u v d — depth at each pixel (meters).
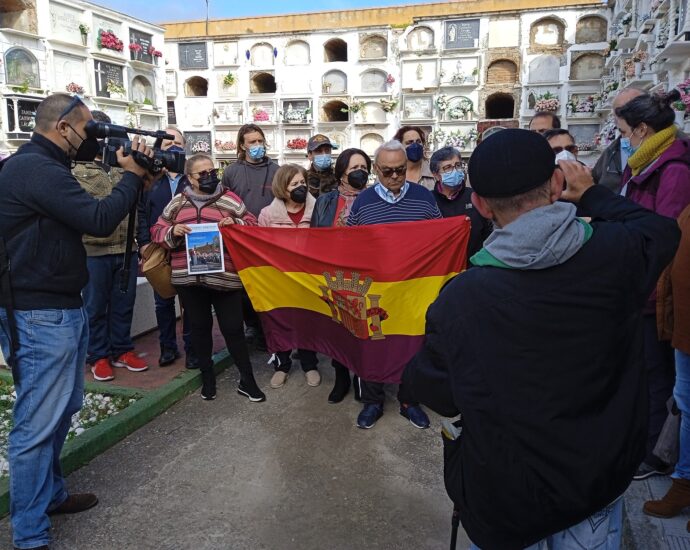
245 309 4.97
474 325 1.33
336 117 24.06
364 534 2.58
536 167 1.34
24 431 2.32
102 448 3.27
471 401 1.34
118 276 4.31
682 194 2.62
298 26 23.78
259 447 3.34
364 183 4.06
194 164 3.69
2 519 2.65
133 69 20.00
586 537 1.47
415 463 3.18
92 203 2.29
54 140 2.33
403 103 22.00
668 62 8.40
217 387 4.23
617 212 1.53
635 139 2.84
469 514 1.45
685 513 2.54
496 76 21.33
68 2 17.11
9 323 2.27
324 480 3.01
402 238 3.44
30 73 16.12
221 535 2.57
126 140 2.46
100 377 4.20
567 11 20.12
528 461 1.32
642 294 1.38
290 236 3.72
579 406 1.31
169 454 3.26
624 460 1.35
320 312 3.82
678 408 2.54
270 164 4.93
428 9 22.58
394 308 3.47
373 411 3.63
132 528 2.61
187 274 3.68
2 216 2.22
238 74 23.78
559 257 1.27
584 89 20.16
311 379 4.26
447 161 3.85
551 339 1.29
